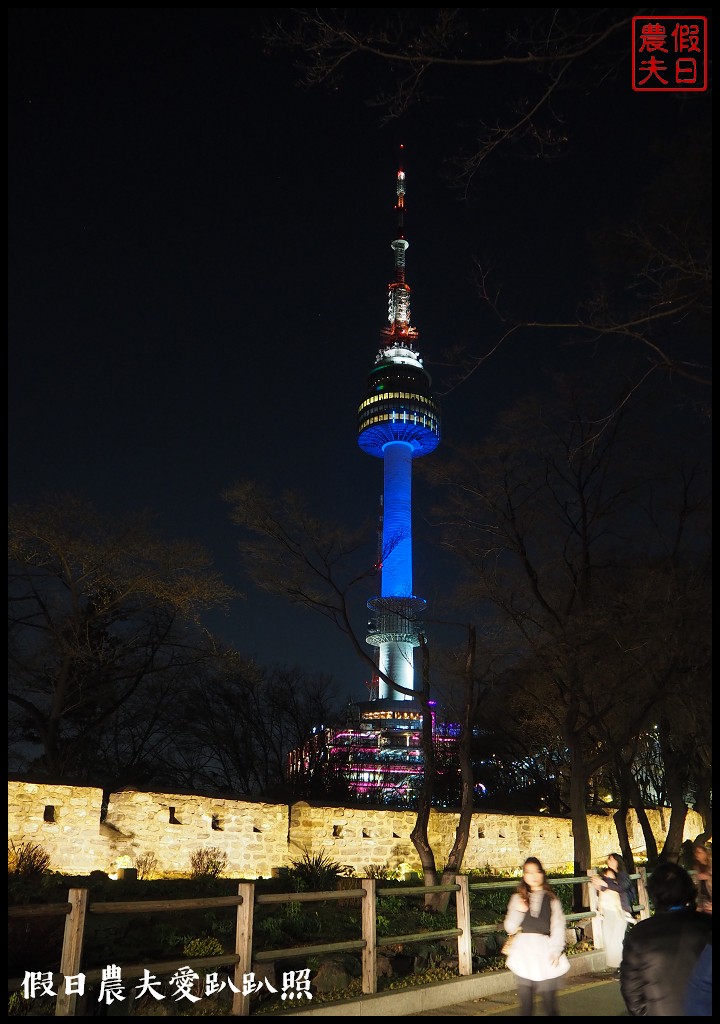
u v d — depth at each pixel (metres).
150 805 17.86
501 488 21.81
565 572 22.19
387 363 149.62
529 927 7.72
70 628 28.05
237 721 44.44
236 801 19.16
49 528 26.22
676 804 27.50
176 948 10.66
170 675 37.25
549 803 40.94
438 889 11.28
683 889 6.04
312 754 45.72
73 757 32.62
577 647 20.34
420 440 144.62
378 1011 9.46
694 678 22.69
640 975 5.67
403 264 163.25
